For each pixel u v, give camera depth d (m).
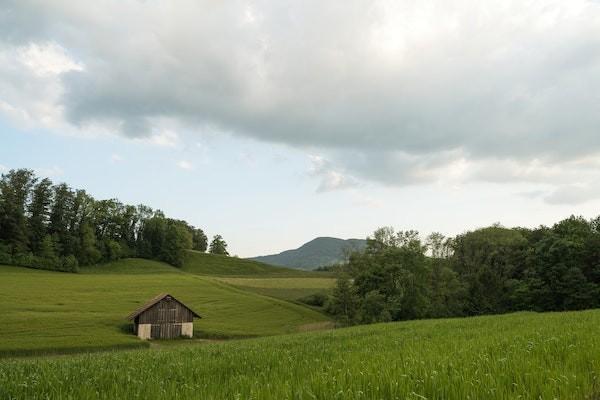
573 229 81.25
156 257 183.00
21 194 153.00
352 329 40.75
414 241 85.50
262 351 19.09
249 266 195.50
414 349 14.33
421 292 82.19
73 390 9.59
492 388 6.53
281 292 124.94
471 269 91.62
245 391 7.73
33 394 9.61
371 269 82.31
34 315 71.62
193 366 13.79
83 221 167.12
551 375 7.23
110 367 15.05
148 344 59.78
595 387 7.01
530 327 22.02
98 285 109.19
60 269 140.25
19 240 141.50
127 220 185.75
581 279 75.50
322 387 7.18
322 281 147.62
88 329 66.62
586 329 16.22
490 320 36.53
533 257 81.88
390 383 7.04
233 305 100.06
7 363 18.09
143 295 100.81
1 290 91.75
